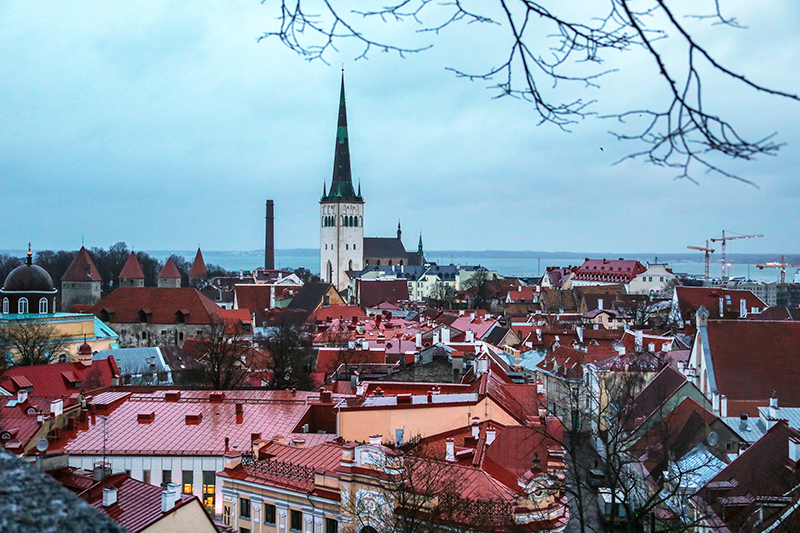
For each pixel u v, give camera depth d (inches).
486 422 2645.2
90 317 6747.1
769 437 2596.0
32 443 2827.3
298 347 5738.2
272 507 2303.2
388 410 2726.4
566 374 4830.2
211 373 4884.4
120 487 2043.6
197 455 2787.9
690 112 407.5
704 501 2358.5
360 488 2101.4
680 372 3870.6
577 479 2006.6
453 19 457.4
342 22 455.5
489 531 1893.5
